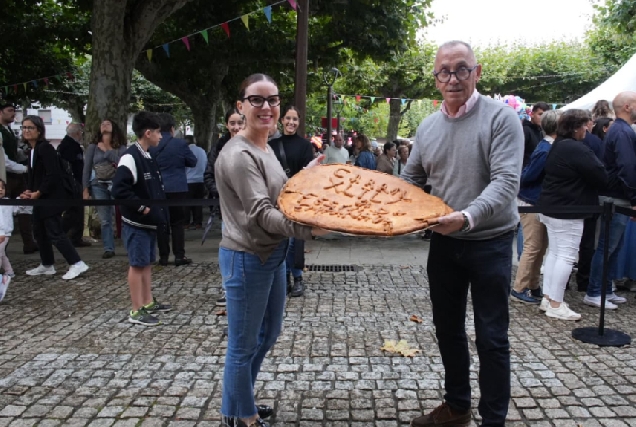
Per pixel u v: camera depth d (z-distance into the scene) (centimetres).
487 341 244
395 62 1452
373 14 1220
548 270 472
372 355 380
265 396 316
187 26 1314
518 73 2636
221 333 427
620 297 524
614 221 495
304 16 661
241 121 512
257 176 235
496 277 244
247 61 1415
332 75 1909
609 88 923
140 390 323
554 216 458
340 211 224
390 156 1077
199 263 702
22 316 474
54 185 605
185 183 686
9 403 307
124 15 884
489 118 236
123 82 895
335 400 312
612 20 1240
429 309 498
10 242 867
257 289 246
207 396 315
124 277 622
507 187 225
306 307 501
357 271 658
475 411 296
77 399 312
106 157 720
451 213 219
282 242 255
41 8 1480
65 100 2823
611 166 498
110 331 433
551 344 404
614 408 302
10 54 1559
